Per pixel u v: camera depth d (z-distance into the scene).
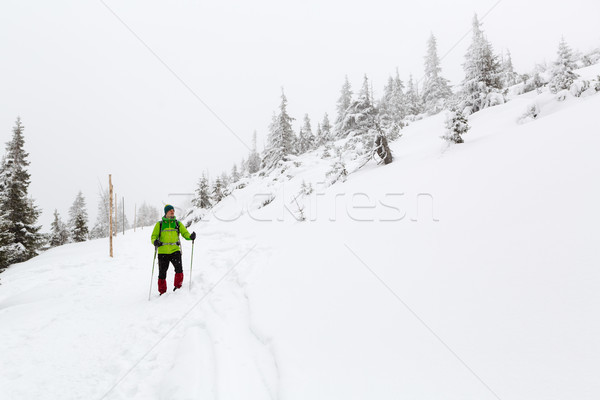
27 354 3.88
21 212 21.02
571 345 2.22
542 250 3.29
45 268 8.83
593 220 3.33
